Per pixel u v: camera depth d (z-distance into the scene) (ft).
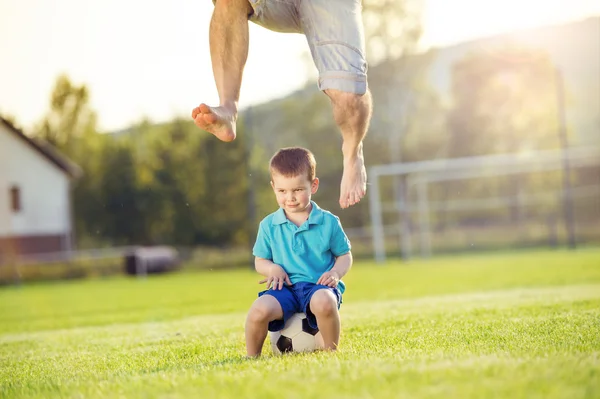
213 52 18.93
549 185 163.73
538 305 29.27
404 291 54.03
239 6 18.80
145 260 123.44
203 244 148.97
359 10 19.19
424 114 161.27
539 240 141.18
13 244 147.02
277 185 18.06
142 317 44.24
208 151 146.72
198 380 13.01
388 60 157.89
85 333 33.40
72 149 162.30
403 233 111.86
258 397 11.04
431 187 159.63
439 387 11.06
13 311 59.62
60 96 166.81
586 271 60.70
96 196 155.33
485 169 162.61
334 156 148.05
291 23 19.56
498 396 10.44
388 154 153.69
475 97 168.66
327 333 17.43
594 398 10.30
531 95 171.22
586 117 194.90
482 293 45.47
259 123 146.51
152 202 149.79
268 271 18.13
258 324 17.35
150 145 151.64
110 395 12.62
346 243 18.39
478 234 153.28
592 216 154.61
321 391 11.11
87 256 136.87
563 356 13.76
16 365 21.70
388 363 13.48
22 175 150.92
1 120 148.56
